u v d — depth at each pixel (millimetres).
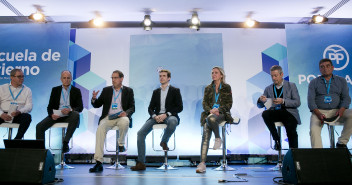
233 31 5383
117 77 4137
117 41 5367
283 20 5367
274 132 3955
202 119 3738
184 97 5129
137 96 5121
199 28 5238
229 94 3748
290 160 2295
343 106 3660
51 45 5047
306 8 4891
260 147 5031
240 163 4895
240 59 5316
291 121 3852
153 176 3064
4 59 4988
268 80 5270
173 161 4848
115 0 4617
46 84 4957
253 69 5293
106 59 5309
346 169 2184
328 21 5270
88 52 5324
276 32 5371
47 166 2312
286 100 3895
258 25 5355
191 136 5031
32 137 4852
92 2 4676
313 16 5066
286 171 2406
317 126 3621
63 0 4594
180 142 5012
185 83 5164
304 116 4906
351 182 2143
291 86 4090
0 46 5020
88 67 5281
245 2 4684
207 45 5254
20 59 4996
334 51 5070
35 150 2252
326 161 2199
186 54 5242
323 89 3836
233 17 5262
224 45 5371
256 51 5344
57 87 4363
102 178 2885
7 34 5059
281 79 4160
